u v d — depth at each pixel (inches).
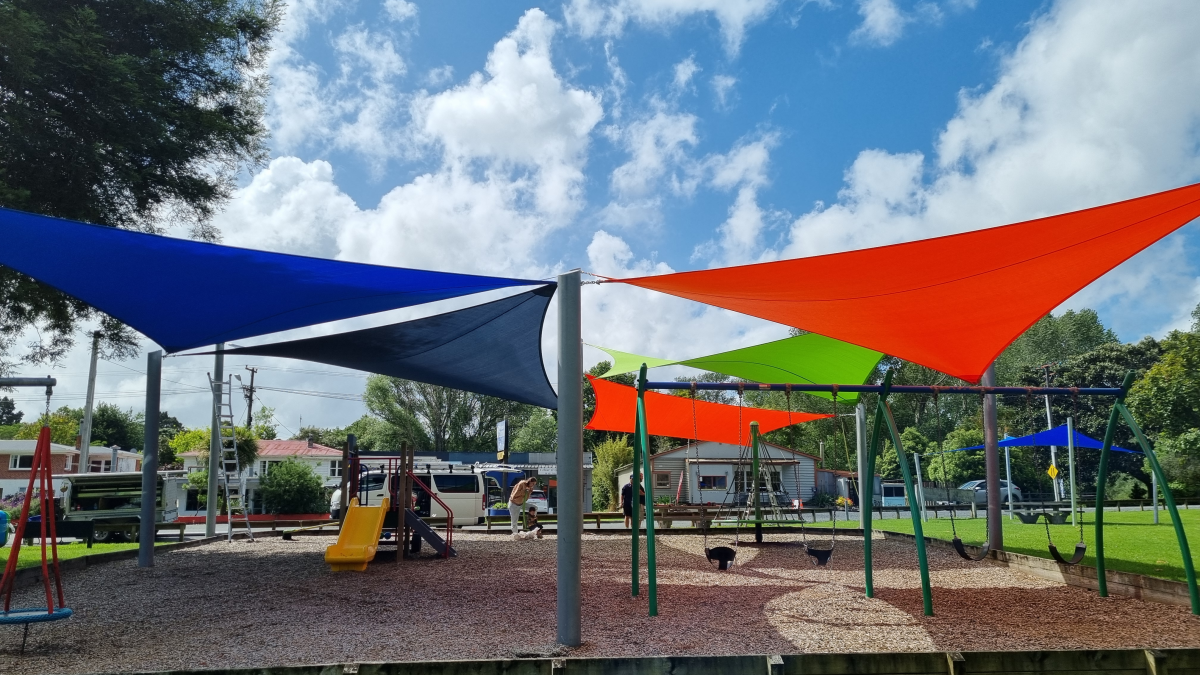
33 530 602.5
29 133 356.8
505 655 217.2
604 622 262.5
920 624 257.0
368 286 271.6
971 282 249.8
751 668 137.9
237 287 268.2
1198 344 1005.2
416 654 220.1
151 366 450.6
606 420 605.3
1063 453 1777.8
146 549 434.6
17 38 327.6
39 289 411.2
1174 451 1028.5
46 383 282.5
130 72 370.6
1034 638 235.5
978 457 1640.0
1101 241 219.8
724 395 1664.6
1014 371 2085.4
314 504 1019.3
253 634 250.2
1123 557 442.6
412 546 499.2
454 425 2169.0
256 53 441.7
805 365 481.7
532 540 588.4
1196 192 188.2
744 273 243.9
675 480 1273.4
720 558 313.4
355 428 2459.4
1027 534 645.9
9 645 237.0
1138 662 140.8
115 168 392.2
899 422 2149.4
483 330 394.3
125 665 210.7
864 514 323.6
